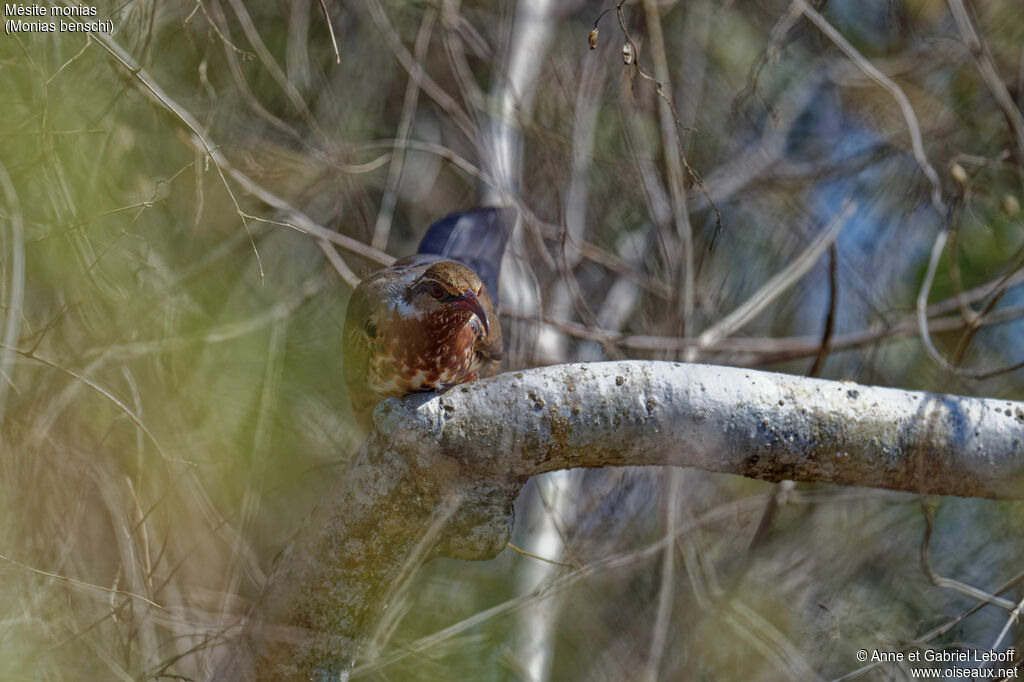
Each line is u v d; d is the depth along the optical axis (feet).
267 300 34.71
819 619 37.42
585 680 35.86
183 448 28.32
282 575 22.58
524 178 41.39
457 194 42.83
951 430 22.68
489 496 22.16
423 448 21.56
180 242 31.24
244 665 22.65
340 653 22.50
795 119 45.16
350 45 41.52
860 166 43.83
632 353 40.63
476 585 33.99
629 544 37.65
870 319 42.11
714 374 22.45
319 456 34.27
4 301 25.57
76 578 25.81
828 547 39.83
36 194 25.79
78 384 26.48
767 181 43.65
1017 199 39.99
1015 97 42.83
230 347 31.17
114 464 27.40
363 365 29.07
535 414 21.81
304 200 38.01
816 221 43.55
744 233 44.11
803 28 41.96
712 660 36.17
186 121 26.81
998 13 42.73
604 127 43.06
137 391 27.63
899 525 40.29
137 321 28.60
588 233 42.80
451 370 28.84
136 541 26.81
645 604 37.11
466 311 27.96
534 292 36.35
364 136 41.45
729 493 41.55
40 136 25.32
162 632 27.17
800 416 22.35
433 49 42.70
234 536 28.71
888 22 44.57
